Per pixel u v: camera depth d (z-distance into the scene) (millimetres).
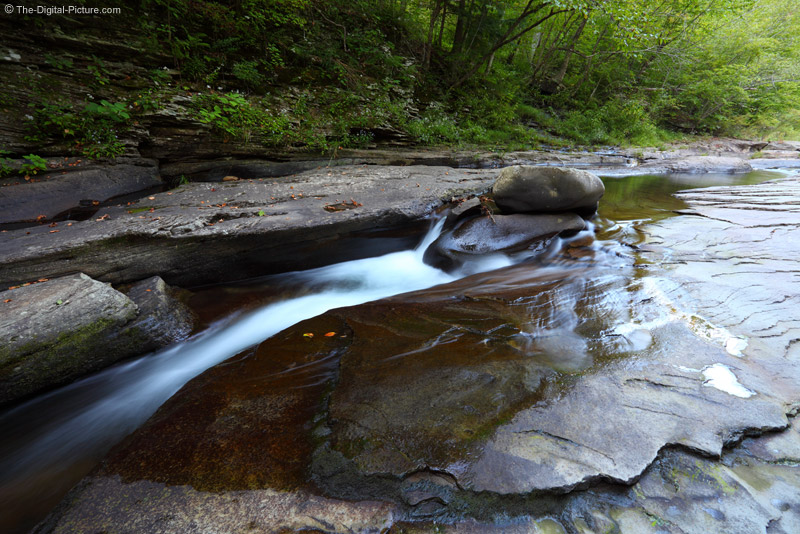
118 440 2400
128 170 6371
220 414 2238
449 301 3658
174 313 3514
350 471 1793
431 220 5695
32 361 2631
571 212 5887
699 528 1536
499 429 1989
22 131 5668
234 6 9383
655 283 3744
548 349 2730
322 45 10609
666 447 1878
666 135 20094
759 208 6590
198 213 4547
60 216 5004
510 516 1611
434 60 14805
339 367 2590
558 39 18359
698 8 17719
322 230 4684
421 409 2148
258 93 8773
